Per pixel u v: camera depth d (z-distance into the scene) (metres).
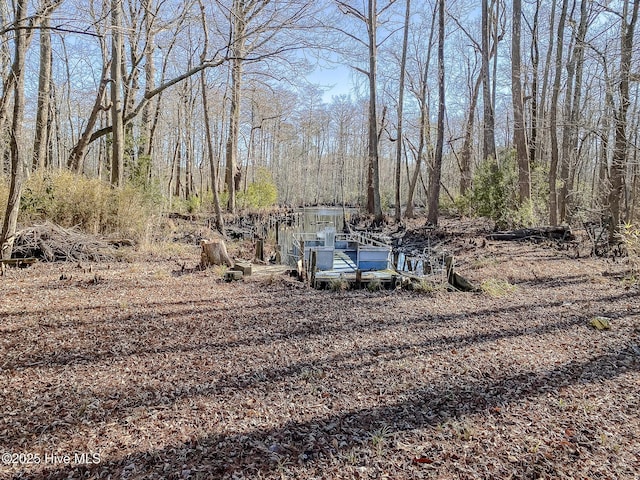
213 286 7.34
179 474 2.44
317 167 51.75
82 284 6.90
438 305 6.51
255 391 3.52
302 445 2.76
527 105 20.44
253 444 2.75
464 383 3.72
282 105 31.56
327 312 6.01
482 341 4.84
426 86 23.80
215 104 24.48
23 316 5.17
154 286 7.09
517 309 6.22
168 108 23.89
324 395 3.47
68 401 3.26
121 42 12.20
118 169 11.77
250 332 5.02
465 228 16.73
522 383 3.72
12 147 7.58
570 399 3.42
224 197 23.83
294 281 8.05
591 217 14.16
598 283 7.76
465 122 29.14
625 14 10.58
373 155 19.77
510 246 11.96
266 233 15.59
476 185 16.77
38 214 9.66
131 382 3.62
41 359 4.00
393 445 2.77
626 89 10.07
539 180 15.16
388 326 5.39
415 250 12.33
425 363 4.18
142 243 10.50
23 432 2.83
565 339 4.89
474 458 2.64
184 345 4.53
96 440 2.76
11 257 8.11
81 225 10.34
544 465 2.57
